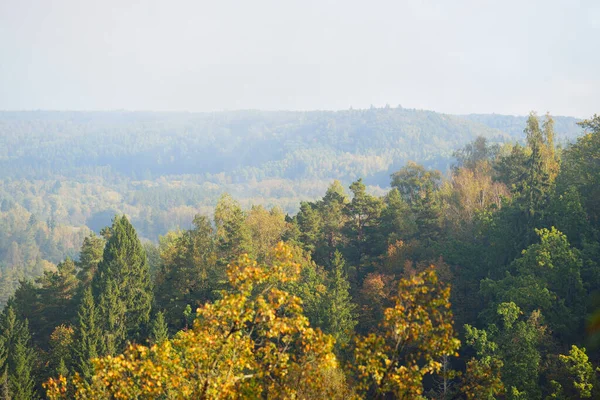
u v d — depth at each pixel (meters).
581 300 50.16
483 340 45.09
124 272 68.19
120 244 70.56
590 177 63.62
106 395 19.95
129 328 64.62
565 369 42.41
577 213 57.69
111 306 62.50
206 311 18.16
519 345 43.56
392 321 17.89
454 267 66.75
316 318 55.50
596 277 50.81
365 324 62.91
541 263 50.75
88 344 56.88
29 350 60.91
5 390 51.44
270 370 18.70
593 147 68.62
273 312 18.03
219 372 18.11
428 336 17.69
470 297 62.84
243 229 68.44
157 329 59.47
